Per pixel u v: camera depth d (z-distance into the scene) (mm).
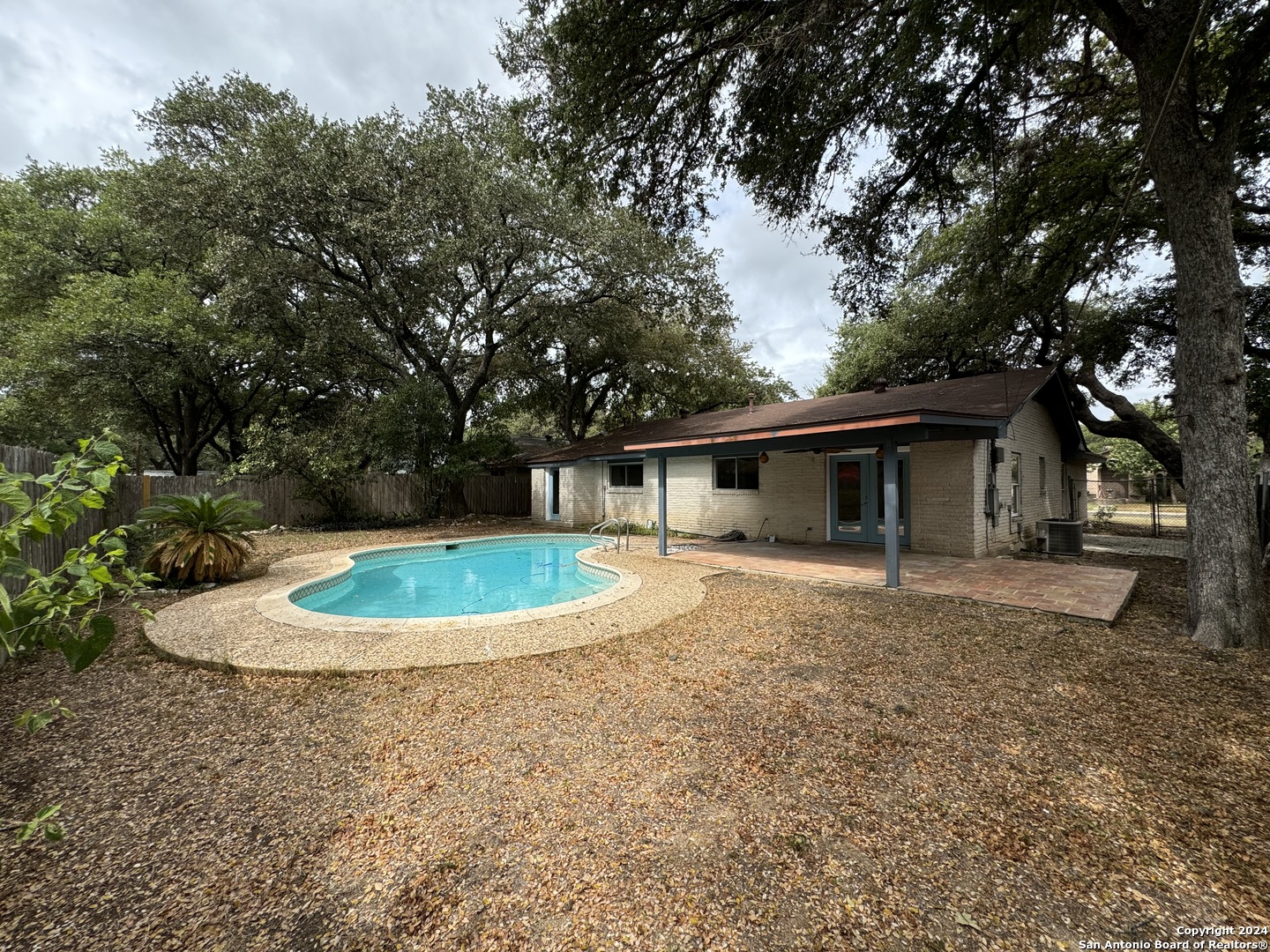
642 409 27062
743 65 5992
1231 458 4719
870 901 1932
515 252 16172
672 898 1958
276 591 7230
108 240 16344
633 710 3557
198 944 1781
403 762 2957
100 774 2863
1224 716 3354
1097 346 12336
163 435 21656
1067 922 1832
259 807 2551
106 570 1501
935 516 9648
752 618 5754
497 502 21047
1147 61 4816
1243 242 9672
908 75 5805
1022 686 3867
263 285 14680
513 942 1783
